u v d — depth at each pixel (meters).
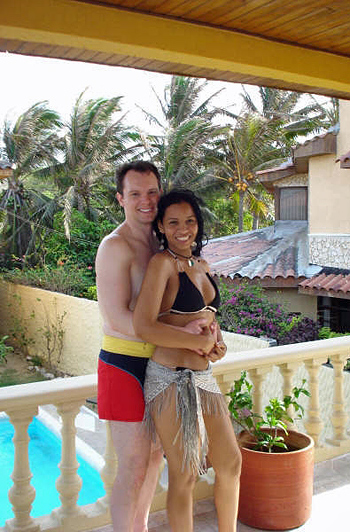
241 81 3.66
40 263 19.58
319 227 13.52
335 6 2.97
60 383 3.22
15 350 16.78
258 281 12.64
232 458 2.84
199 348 2.65
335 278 12.05
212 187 26.73
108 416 2.76
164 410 2.66
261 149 26.61
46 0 2.65
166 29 3.01
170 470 2.74
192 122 24.61
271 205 29.62
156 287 2.61
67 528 3.22
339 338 4.52
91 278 17.53
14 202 23.08
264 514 3.37
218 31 3.20
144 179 2.80
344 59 3.76
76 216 20.33
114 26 2.84
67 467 3.25
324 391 7.98
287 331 10.20
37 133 24.78
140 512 3.05
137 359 2.77
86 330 13.78
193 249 2.89
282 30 3.28
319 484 3.95
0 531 3.15
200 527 3.41
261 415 4.01
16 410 3.05
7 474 5.64
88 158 24.02
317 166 13.50
